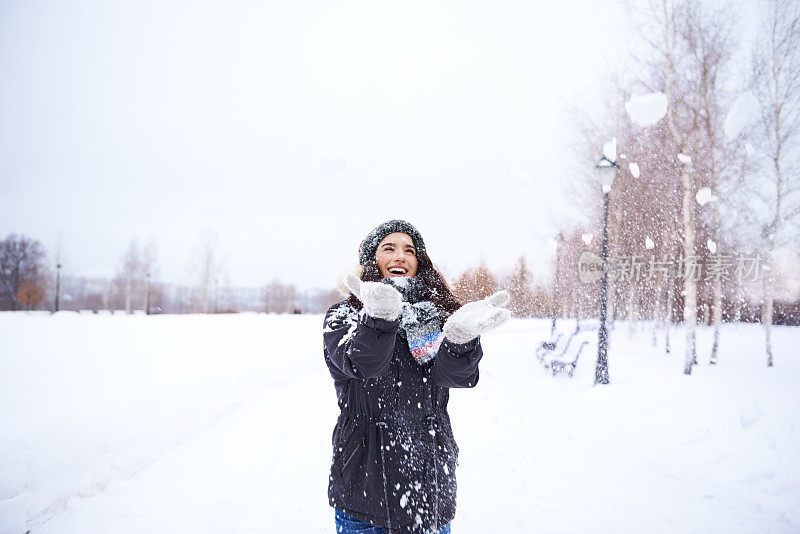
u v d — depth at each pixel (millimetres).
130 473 4336
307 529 3365
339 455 1752
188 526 3396
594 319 14719
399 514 1652
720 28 9242
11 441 4398
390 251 1927
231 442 5363
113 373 8180
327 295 42594
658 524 3596
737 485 4359
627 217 10867
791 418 5633
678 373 8734
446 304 1945
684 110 9445
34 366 8234
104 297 68438
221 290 63281
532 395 7539
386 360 1556
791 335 12297
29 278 59594
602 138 12258
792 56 8883
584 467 4680
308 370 10578
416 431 1742
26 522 3316
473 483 4230
